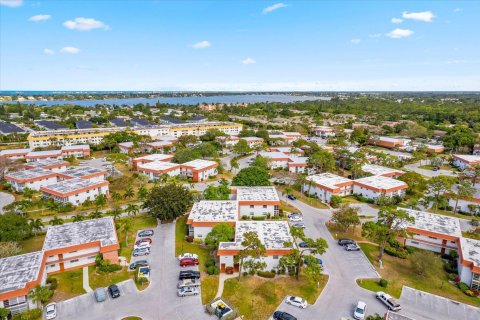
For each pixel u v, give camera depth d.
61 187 92.94
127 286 55.00
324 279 57.16
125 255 64.69
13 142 184.00
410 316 48.59
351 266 61.72
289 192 97.31
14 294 46.66
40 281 50.56
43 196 93.69
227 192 90.19
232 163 127.62
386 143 179.75
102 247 59.09
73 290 53.91
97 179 110.00
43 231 74.62
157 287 54.62
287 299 51.03
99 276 57.72
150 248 67.62
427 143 184.88
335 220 76.69
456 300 52.69
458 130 192.75
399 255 65.44
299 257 56.88
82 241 60.91
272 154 143.12
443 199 89.69
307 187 102.81
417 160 143.50
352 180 104.25
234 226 70.00
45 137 166.88
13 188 105.94
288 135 196.12
